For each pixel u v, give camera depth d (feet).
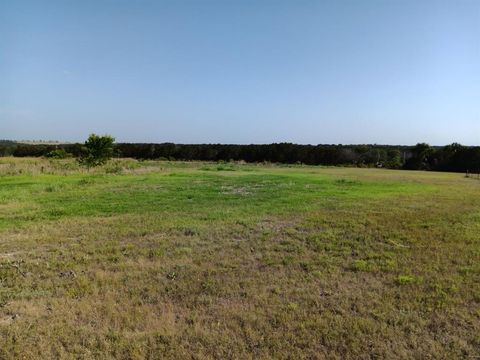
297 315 15.49
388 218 34.45
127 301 16.71
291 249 24.45
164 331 14.23
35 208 37.68
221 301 16.87
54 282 18.63
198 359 12.61
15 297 16.94
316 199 46.11
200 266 21.21
